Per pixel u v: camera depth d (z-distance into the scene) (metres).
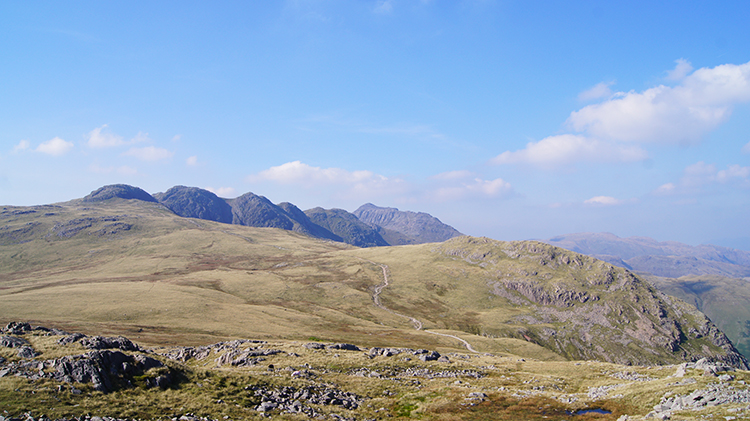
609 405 46.84
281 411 40.09
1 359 38.28
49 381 35.16
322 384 53.94
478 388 56.56
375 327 189.12
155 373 41.84
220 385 44.88
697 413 35.22
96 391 35.44
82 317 130.38
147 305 151.75
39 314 129.12
